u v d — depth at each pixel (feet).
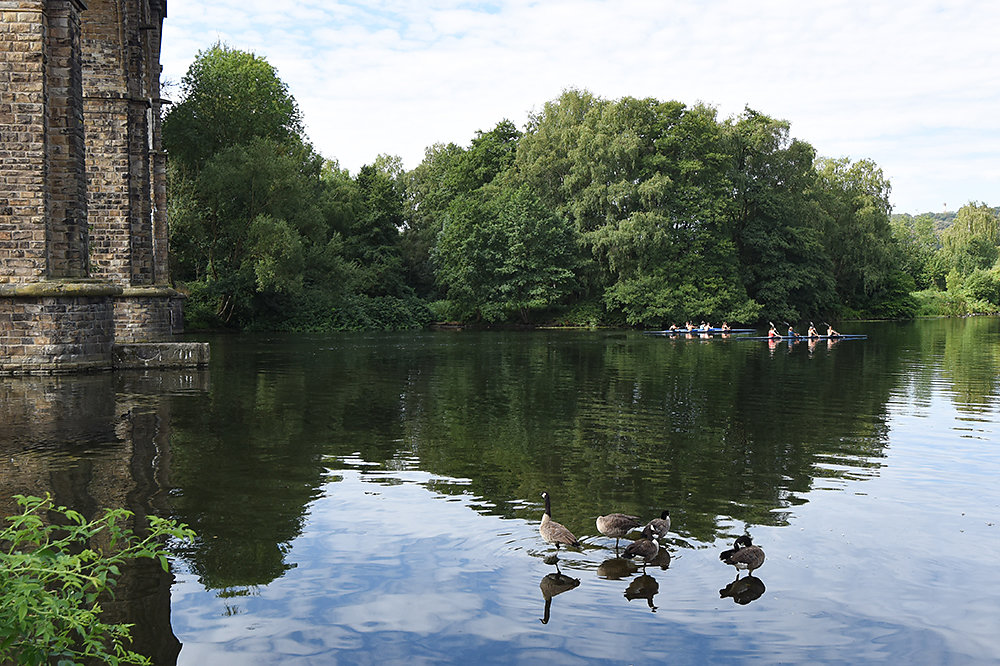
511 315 237.04
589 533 31.37
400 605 24.31
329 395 71.00
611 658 21.12
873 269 265.95
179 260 187.62
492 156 273.95
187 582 25.86
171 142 179.11
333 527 31.71
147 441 47.85
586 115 236.84
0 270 78.07
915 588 26.20
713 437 52.54
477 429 54.54
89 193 115.14
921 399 72.38
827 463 44.88
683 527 32.42
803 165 245.65
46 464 41.14
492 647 21.66
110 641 21.43
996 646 22.09
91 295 82.89
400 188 310.65
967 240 449.89
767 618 23.68
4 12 76.79
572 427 55.88
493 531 31.45
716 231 229.66
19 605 13.74
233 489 37.17
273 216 180.86
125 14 116.88
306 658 20.92
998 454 47.62
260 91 190.60
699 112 235.81
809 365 107.55
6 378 77.15
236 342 147.84
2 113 77.15
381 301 220.43
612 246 216.13
